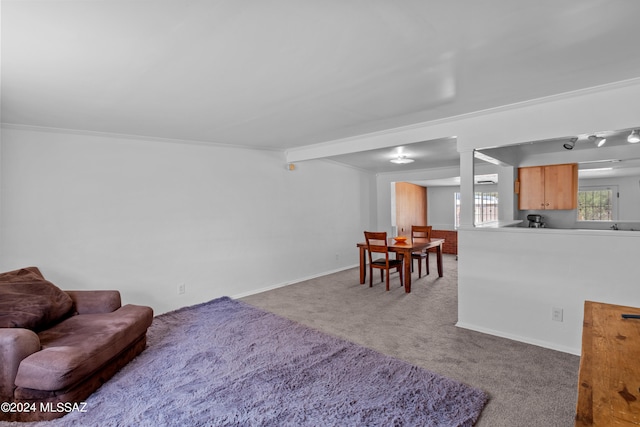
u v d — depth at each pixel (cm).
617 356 108
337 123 327
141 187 363
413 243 498
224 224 435
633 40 164
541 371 237
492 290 303
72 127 310
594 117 240
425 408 196
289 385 224
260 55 175
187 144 399
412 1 129
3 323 217
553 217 495
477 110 285
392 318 353
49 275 307
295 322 343
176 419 190
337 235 607
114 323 250
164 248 380
